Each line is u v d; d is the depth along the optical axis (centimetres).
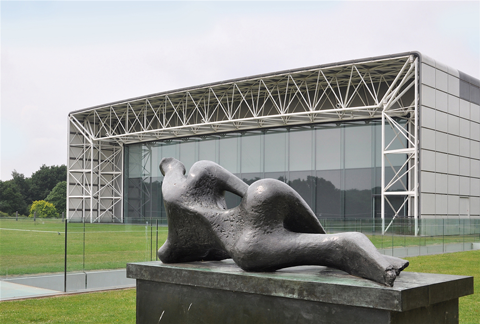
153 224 1195
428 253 2061
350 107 2945
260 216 433
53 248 1030
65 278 1005
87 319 751
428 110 2700
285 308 389
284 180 3291
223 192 512
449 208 2834
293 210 443
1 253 1093
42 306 853
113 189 4197
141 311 497
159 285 482
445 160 2820
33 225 1053
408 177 2817
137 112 4100
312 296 371
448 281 385
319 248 412
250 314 410
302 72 2917
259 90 3086
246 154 3484
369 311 348
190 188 488
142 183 4069
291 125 3288
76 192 4150
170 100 3531
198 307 447
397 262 390
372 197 2961
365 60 2698
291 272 425
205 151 3712
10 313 794
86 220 1059
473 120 3088
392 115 2869
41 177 8831
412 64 2627
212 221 464
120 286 1083
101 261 1078
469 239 2366
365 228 1875
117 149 4297
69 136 4147
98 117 4169
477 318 785
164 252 505
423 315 370
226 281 423
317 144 3184
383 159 2722
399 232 1936
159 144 4003
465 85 3030
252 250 426
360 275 387
